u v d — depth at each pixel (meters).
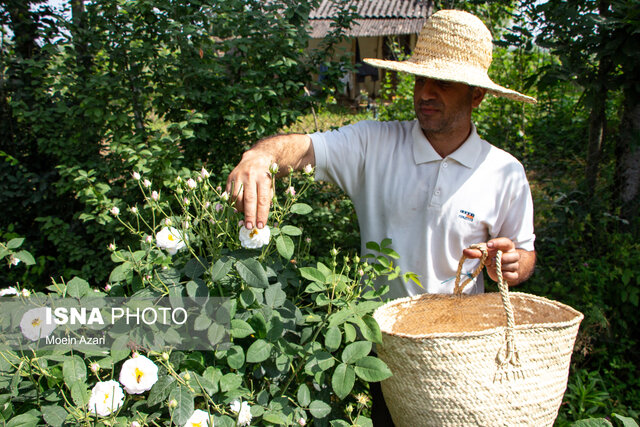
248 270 1.10
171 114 3.18
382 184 1.61
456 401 1.13
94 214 3.04
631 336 2.79
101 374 1.16
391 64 1.50
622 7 2.47
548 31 2.78
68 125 3.12
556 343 1.19
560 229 3.08
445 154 1.57
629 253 2.82
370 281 1.39
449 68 1.46
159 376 1.04
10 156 3.33
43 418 1.03
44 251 3.55
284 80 3.19
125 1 2.83
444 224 1.55
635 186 3.11
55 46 3.10
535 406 1.18
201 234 1.27
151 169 2.76
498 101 4.65
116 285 1.28
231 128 3.09
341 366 1.06
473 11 4.48
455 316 1.48
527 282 2.96
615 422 2.39
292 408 1.10
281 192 3.08
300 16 3.18
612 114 3.87
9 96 3.51
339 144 1.59
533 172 3.94
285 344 1.16
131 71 3.03
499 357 1.13
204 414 0.99
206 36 2.97
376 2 12.43
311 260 1.75
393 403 1.23
